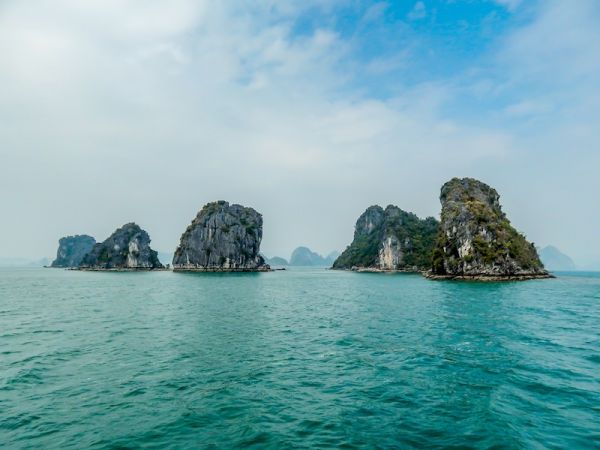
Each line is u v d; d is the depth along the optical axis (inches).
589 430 467.2
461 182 5423.2
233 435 462.9
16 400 574.2
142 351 880.3
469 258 4143.7
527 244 4950.8
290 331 1146.0
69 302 1963.6
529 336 1054.4
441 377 689.6
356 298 2230.6
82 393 605.3
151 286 3408.0
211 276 5910.4
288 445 437.4
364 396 596.1
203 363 783.1
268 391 619.5
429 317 1428.4
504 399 575.5
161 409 543.5
